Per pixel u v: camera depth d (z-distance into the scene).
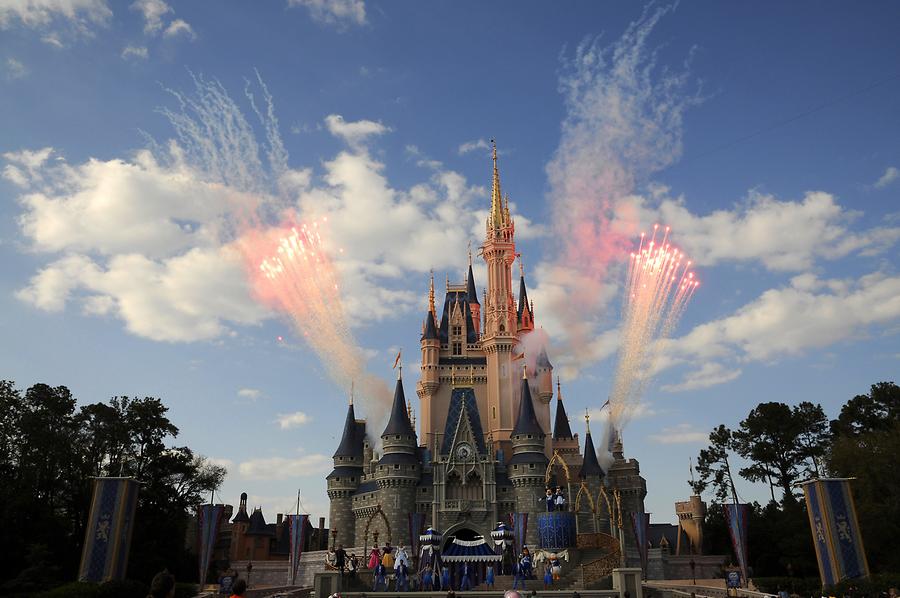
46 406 78.56
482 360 135.00
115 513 46.44
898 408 94.75
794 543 83.06
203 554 58.34
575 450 126.94
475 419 112.38
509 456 124.00
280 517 127.56
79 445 81.25
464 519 103.44
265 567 100.12
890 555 68.00
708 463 112.88
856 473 73.31
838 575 48.25
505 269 138.12
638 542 72.56
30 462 73.56
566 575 71.62
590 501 91.12
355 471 113.12
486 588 66.88
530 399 111.75
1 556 65.38
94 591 41.59
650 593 57.47
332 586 54.12
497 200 144.88
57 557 71.50
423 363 133.75
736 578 55.72
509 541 79.62
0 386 75.69
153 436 89.56
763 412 104.38
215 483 96.44
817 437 102.06
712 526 107.94
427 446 127.06
